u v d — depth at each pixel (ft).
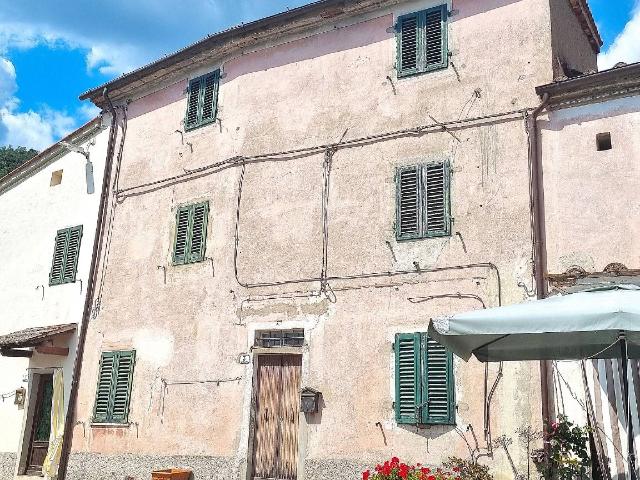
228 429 35.04
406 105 34.81
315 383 33.01
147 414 38.29
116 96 48.37
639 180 28.32
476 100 32.89
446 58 34.30
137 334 40.63
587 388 26.09
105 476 38.55
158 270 41.11
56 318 46.26
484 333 19.29
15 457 45.19
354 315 32.94
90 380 41.73
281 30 40.16
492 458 27.96
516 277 29.48
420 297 31.45
